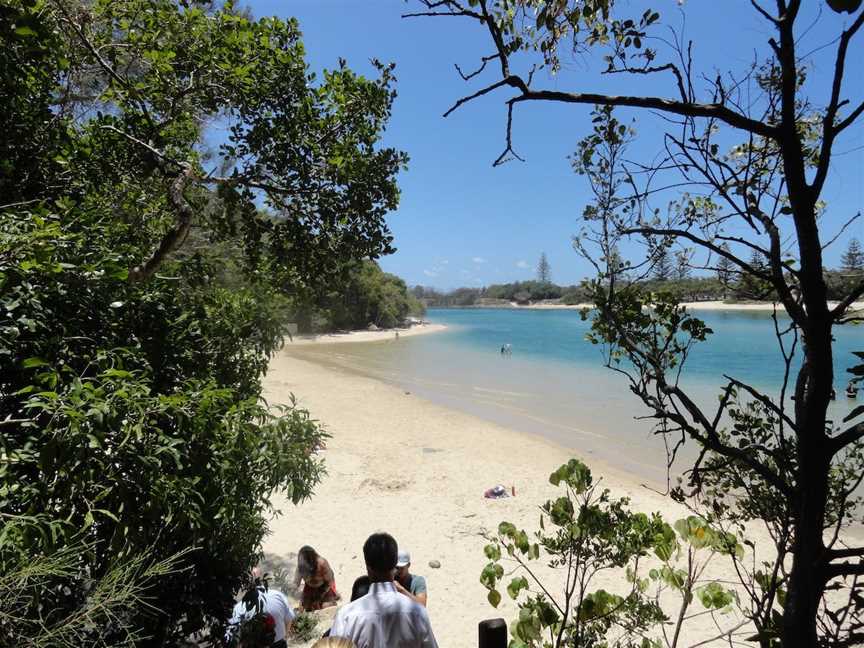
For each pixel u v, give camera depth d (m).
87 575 2.77
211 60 5.53
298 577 7.89
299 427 3.72
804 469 1.68
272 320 4.96
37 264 2.58
